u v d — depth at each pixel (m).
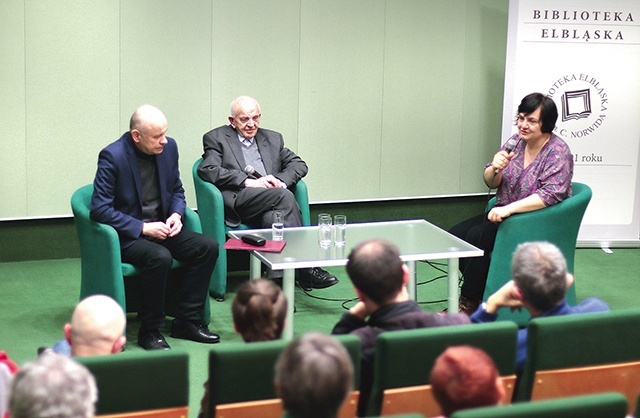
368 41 7.19
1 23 6.17
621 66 7.05
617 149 7.16
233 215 5.96
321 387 2.15
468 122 7.62
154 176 5.35
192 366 4.82
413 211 7.62
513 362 3.15
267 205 5.89
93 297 3.32
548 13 6.92
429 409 3.07
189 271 5.22
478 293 5.66
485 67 7.57
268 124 7.04
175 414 2.96
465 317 3.33
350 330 3.44
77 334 3.23
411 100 7.41
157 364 2.89
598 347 3.23
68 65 6.39
